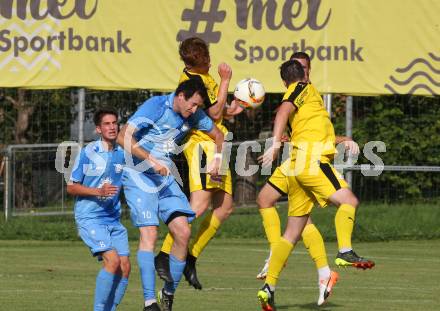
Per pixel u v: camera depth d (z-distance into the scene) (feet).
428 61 163.12
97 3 157.79
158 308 80.64
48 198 181.57
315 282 113.91
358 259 86.79
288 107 88.89
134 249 153.17
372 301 96.73
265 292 86.17
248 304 93.25
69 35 157.38
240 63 159.94
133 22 158.30
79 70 157.69
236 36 159.74
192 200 96.73
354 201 87.92
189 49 94.58
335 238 168.14
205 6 159.22
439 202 195.42
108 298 78.79
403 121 197.16
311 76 161.27
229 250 151.43
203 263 133.39
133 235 167.32
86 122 190.19
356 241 171.12
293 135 90.02
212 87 95.55
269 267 87.35
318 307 92.32
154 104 83.25
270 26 160.25
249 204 190.80
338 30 161.27
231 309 89.61
